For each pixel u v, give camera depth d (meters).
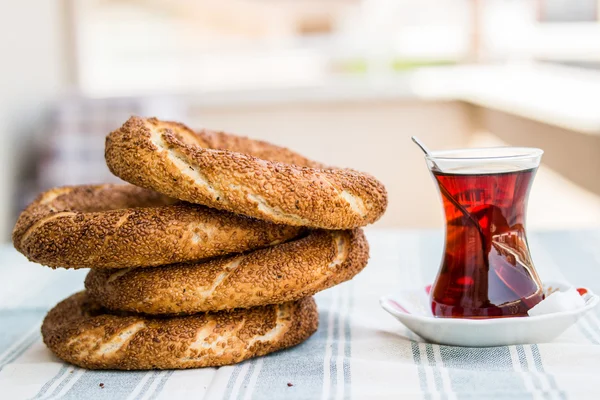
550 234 0.85
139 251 0.57
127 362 0.58
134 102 1.55
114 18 1.96
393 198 1.95
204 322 0.58
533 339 0.58
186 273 0.58
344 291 0.72
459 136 1.92
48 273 0.80
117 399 0.54
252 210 0.57
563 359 0.57
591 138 1.16
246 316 0.59
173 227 0.57
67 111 1.53
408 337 0.61
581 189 1.23
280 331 0.59
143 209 0.58
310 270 0.58
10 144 1.53
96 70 1.98
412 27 1.97
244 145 0.68
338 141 1.93
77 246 0.57
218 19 1.95
